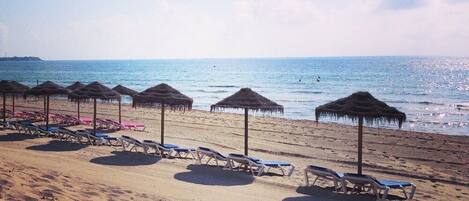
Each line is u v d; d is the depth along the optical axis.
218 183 10.51
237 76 107.00
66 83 77.94
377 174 13.44
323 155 16.48
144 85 75.50
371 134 23.05
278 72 125.31
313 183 10.54
